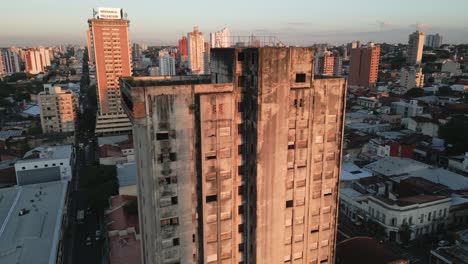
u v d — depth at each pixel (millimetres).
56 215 105562
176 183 45562
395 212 100625
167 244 47281
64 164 141875
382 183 121500
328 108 49656
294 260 53500
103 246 107188
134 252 87062
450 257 85625
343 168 133625
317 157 51031
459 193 116000
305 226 52906
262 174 46844
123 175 134750
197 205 47562
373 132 195000
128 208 107188
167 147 44000
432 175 129375
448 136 169500
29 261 83250
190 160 45531
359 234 104812
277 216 49688
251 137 46469
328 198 53688
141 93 41375
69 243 109250
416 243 100750
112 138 194000
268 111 44906
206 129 44469
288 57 44531
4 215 105750
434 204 104500
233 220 49406
